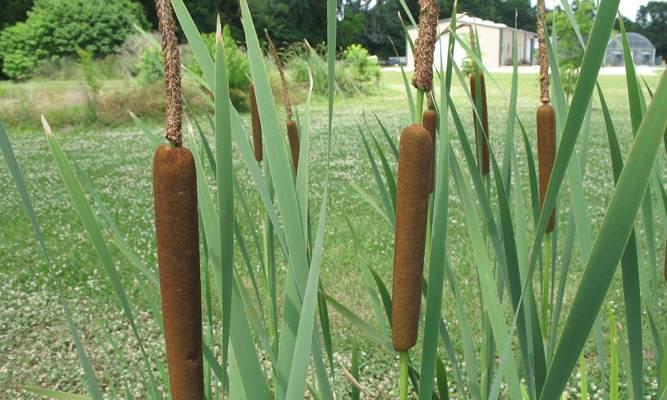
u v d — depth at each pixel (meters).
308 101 1.07
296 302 0.95
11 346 4.23
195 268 0.74
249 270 1.34
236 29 29.88
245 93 15.17
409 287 0.91
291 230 0.91
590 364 3.64
